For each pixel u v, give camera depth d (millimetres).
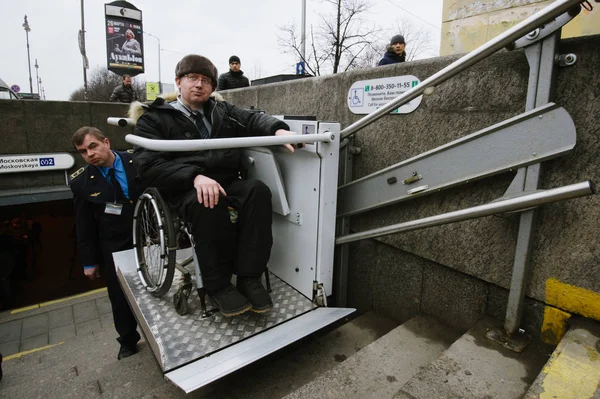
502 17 2924
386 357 2025
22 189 6090
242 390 2041
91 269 3029
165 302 2293
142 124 2164
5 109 5746
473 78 2008
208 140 1830
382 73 2498
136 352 3236
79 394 2451
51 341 4816
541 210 1829
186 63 2199
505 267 2000
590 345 1624
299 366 2203
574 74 1655
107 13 16703
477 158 1927
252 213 2064
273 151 2592
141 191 2902
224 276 2037
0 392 2701
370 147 2596
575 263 1753
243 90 4441
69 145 6266
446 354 1825
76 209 2949
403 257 2533
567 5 1488
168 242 2111
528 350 1851
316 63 16188
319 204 2309
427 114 2242
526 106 1762
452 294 2293
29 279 9047
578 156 1683
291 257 2578
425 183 2178
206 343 1947
